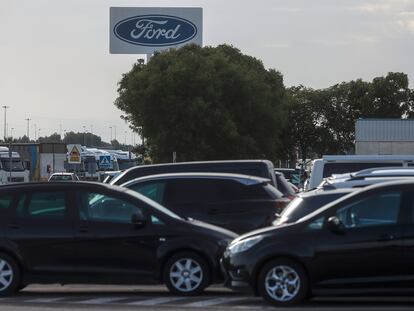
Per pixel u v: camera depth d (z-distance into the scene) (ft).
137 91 360.28
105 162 414.00
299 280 77.82
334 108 552.82
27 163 475.72
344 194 89.71
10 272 87.56
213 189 103.30
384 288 76.59
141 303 81.66
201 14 453.58
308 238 77.92
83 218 87.86
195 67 359.66
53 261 87.45
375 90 550.36
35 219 88.33
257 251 78.79
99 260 86.99
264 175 116.26
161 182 104.53
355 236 77.10
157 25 453.17
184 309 77.15
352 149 555.69
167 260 86.69
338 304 79.82
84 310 77.25
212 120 354.13
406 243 76.13
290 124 548.72
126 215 87.81
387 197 77.82
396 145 418.72
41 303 82.43
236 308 77.36
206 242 86.22
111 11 456.04
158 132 360.07
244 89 369.91
